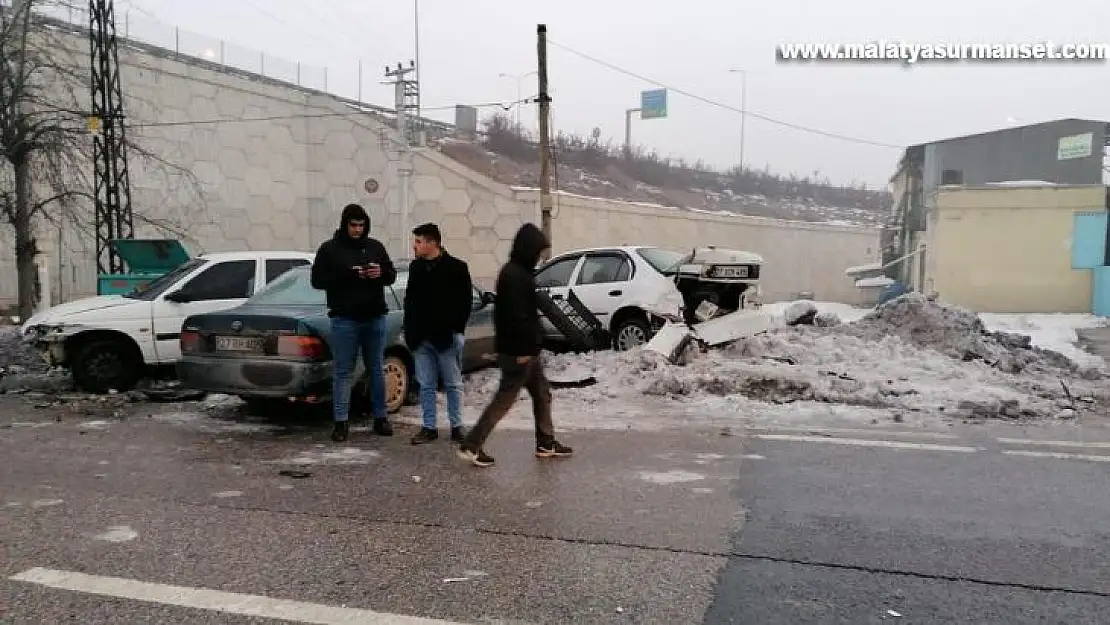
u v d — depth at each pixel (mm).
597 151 45656
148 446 6480
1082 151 26531
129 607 3436
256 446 6477
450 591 3592
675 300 10406
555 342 12250
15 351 11516
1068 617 3307
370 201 26844
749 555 4012
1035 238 20703
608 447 6359
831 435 6750
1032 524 4473
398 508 4816
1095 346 13688
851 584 3650
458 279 6387
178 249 11797
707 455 6082
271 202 25797
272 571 3828
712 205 46500
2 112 14578
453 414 6578
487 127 42844
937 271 21531
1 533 4371
